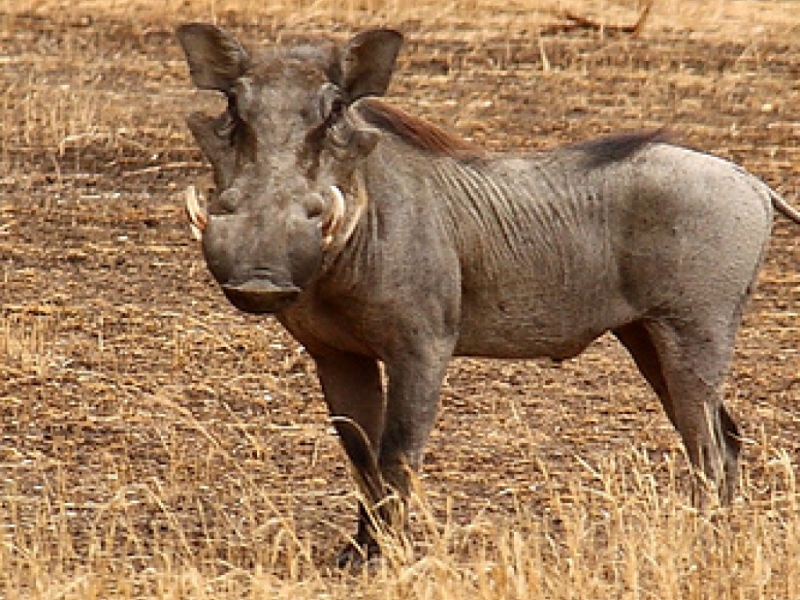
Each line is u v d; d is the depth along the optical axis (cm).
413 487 2280
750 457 2873
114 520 2364
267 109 2114
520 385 3241
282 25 6178
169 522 2373
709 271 2423
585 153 2458
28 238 4062
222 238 2047
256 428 2959
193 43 2198
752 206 2450
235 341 3416
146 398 3073
